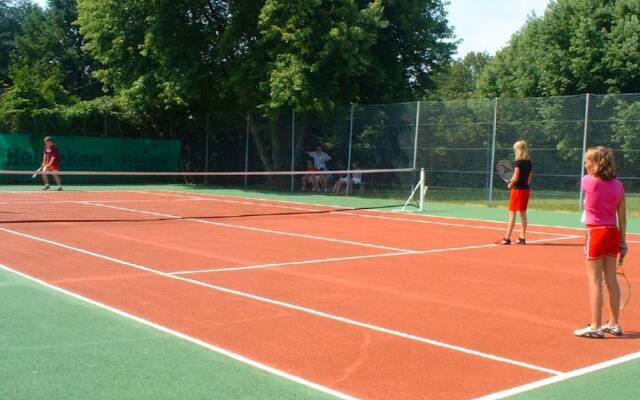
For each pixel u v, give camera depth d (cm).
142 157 3303
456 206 2292
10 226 1502
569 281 987
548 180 2203
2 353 585
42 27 5584
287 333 670
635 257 1252
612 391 521
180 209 2033
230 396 491
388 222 1789
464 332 693
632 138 2066
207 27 2948
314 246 1299
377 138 2598
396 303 819
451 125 2381
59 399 479
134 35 2969
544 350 634
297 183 2877
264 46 2719
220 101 3094
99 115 3189
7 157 2909
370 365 575
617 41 3372
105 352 592
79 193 2588
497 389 521
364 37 2595
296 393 502
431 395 506
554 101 2184
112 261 1073
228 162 3241
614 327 691
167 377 530
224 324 698
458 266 1105
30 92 3022
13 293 825
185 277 952
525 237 1473
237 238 1388
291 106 2709
